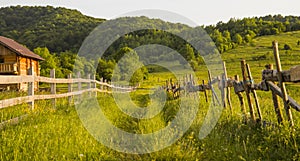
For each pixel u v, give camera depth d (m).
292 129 5.11
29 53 33.59
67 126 7.08
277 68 5.79
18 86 26.55
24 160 4.54
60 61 58.22
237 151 5.00
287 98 5.74
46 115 8.38
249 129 6.36
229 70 60.09
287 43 111.12
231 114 8.23
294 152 4.58
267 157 4.66
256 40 114.25
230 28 116.56
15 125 6.71
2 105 6.52
